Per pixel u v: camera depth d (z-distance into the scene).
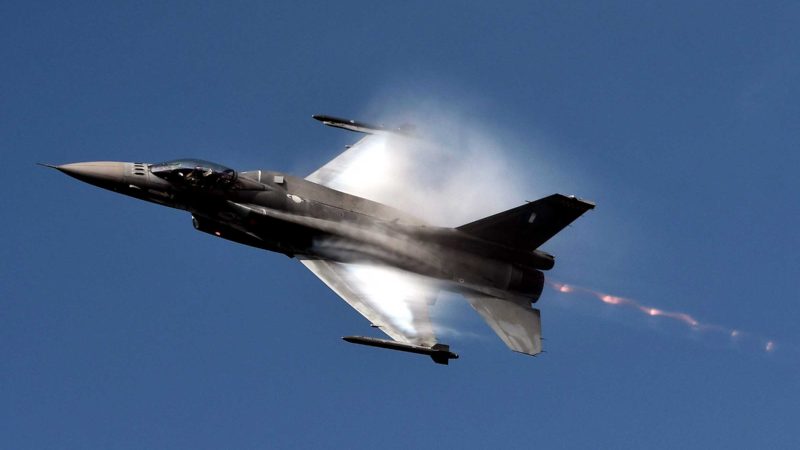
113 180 117.50
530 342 122.56
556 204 123.62
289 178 123.00
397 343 111.25
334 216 122.50
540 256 127.44
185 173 117.44
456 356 111.88
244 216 118.88
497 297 126.19
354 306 118.75
